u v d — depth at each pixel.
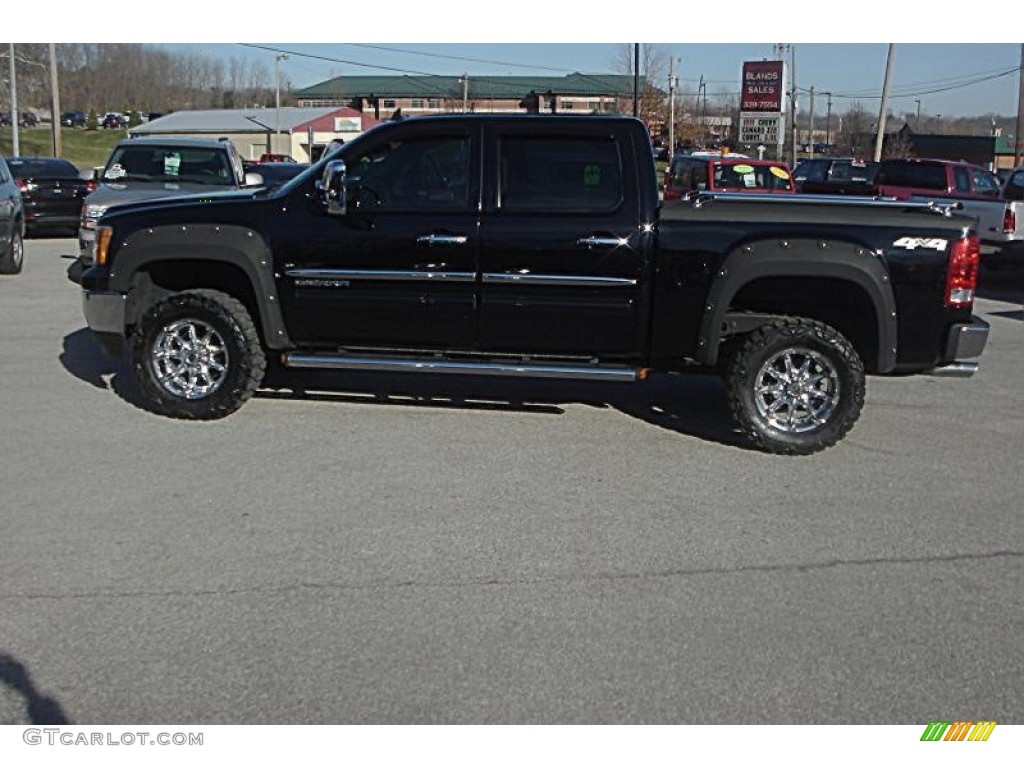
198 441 6.71
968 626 4.33
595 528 5.34
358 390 8.10
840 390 6.58
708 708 3.69
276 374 8.59
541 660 3.98
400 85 73.38
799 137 104.75
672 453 6.69
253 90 86.75
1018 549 5.18
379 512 5.49
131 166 14.46
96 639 4.08
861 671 3.95
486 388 8.29
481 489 5.89
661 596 4.55
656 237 6.64
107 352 7.46
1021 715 3.70
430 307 6.90
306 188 7.03
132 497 5.65
